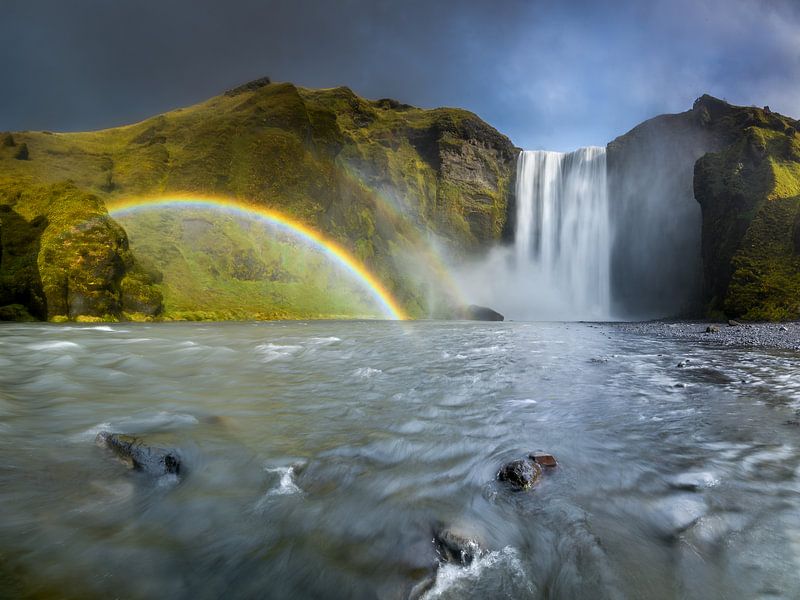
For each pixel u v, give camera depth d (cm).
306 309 5194
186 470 529
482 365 1393
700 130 6347
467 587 332
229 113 7088
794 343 2036
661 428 715
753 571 348
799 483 505
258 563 361
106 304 3334
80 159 5606
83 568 347
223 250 5097
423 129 9312
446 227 8662
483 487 500
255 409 825
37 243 3356
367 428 713
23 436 633
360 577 343
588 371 1269
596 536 398
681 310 6062
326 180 6512
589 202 7856
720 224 4872
